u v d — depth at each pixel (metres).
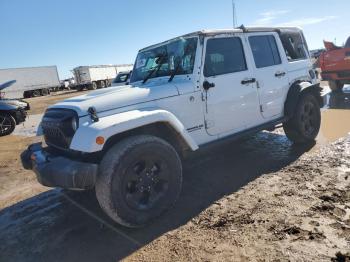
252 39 4.58
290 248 2.54
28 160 3.80
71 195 4.40
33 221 3.75
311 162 4.40
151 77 4.40
